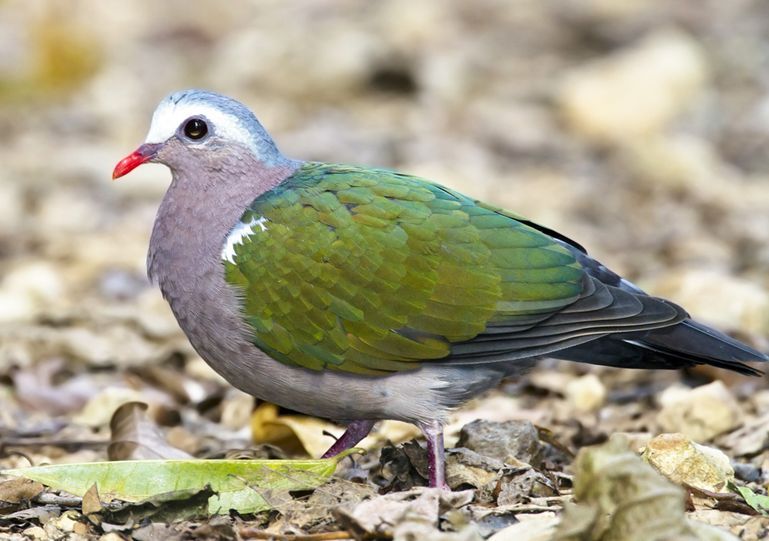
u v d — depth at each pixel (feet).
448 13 98.22
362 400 30.83
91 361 45.50
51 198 66.90
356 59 84.58
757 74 83.71
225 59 89.97
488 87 84.69
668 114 77.25
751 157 73.41
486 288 30.12
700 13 96.02
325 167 32.48
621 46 91.15
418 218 30.60
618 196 67.92
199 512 28.25
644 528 23.72
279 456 34.53
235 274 30.86
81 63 87.15
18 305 49.62
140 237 61.46
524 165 72.90
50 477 28.94
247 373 31.48
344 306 30.30
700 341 30.81
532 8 99.19
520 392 41.75
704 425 35.76
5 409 40.96
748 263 55.62
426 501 26.91
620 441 24.32
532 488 29.37
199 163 31.94
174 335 48.52
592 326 30.25
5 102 83.41
